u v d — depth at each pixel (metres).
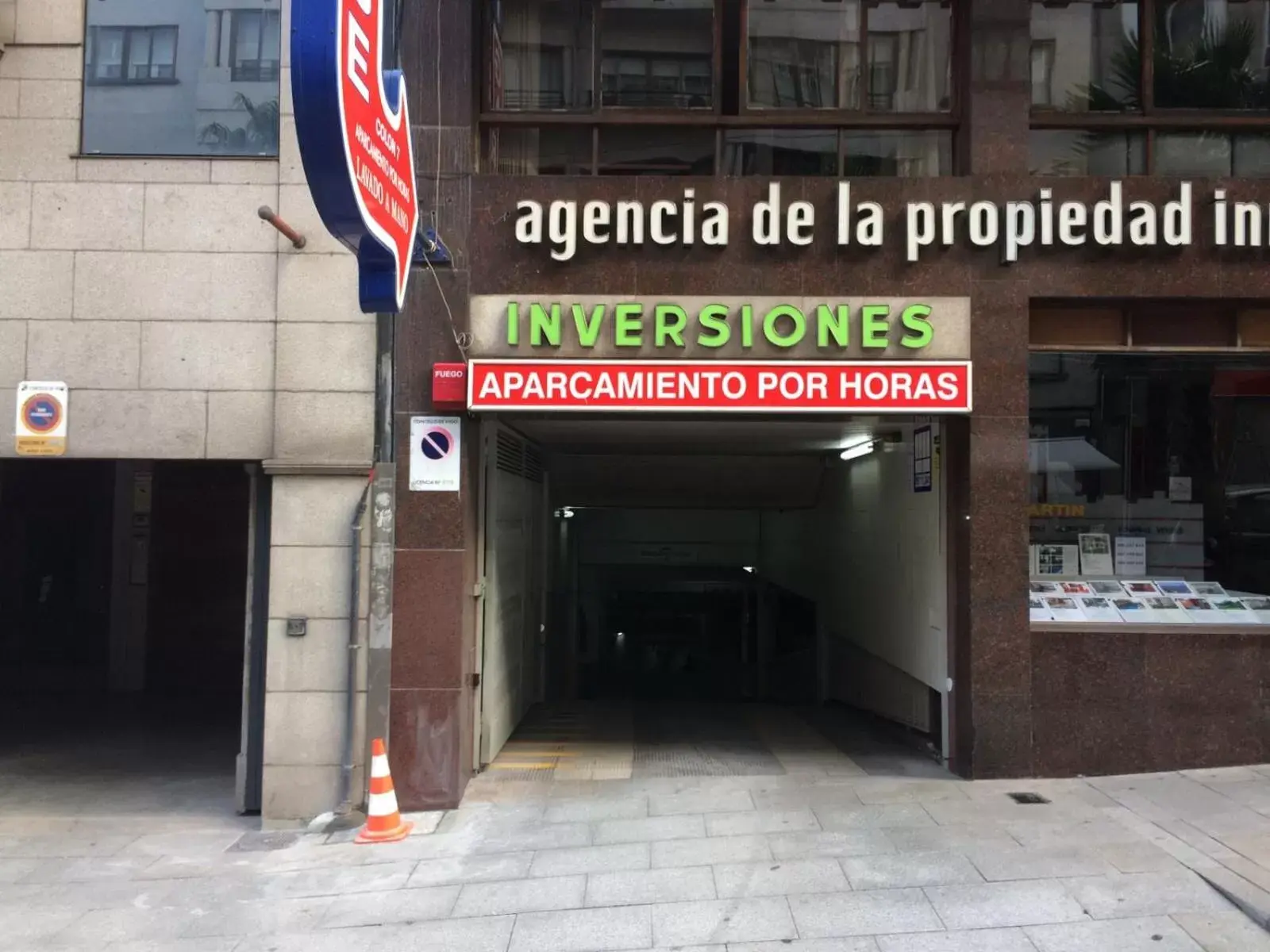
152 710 11.14
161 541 12.47
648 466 12.52
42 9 7.05
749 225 7.17
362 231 5.19
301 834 6.63
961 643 7.27
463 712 7.04
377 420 6.91
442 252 7.01
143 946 4.91
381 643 6.81
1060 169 7.44
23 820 7.08
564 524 14.86
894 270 7.13
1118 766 6.99
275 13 7.13
